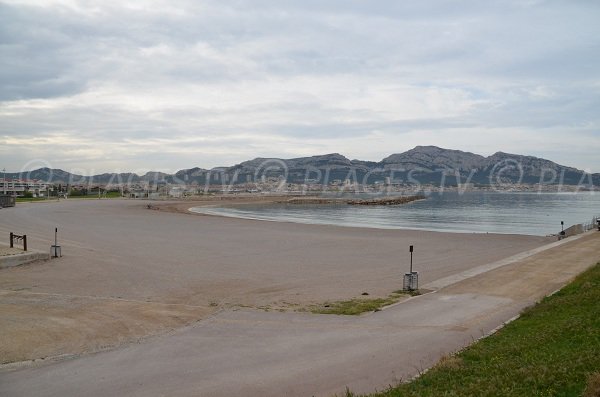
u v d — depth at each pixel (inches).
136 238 1411.2
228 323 529.3
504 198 6441.9
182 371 383.9
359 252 1187.3
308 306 621.6
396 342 451.2
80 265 901.8
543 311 519.5
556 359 331.6
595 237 1424.7
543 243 1422.2
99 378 371.2
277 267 947.3
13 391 347.9
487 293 679.1
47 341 465.1
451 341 450.9
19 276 788.6
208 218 2452.0
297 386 347.6
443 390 303.6
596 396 259.8
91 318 547.2
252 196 6633.9
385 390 323.6
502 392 285.4
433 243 1400.1
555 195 7687.0
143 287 733.3
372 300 656.4
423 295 679.7
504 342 414.0
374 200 5108.3
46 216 2185.0
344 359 404.8
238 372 379.2
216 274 859.4
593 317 428.1
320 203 5201.8
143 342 464.4
